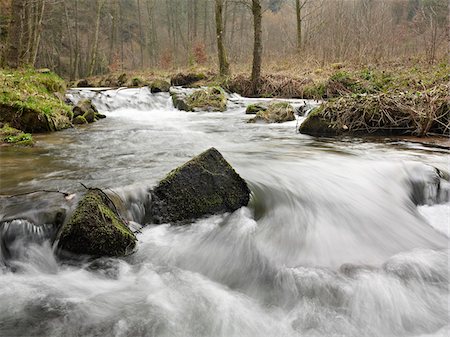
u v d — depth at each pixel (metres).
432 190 5.29
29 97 9.76
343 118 8.85
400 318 3.17
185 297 3.28
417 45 19.55
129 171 5.35
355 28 20.58
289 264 3.76
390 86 11.65
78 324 2.88
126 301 3.17
